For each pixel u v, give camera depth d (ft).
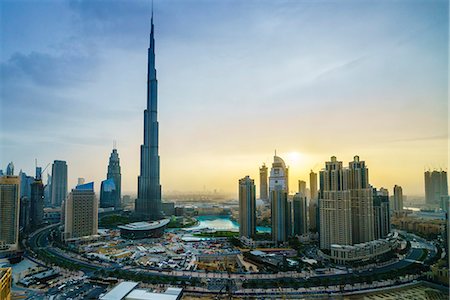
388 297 577.02
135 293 556.92
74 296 579.89
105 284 649.61
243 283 631.97
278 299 568.41
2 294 393.09
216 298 576.20
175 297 539.29
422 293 590.55
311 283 636.48
